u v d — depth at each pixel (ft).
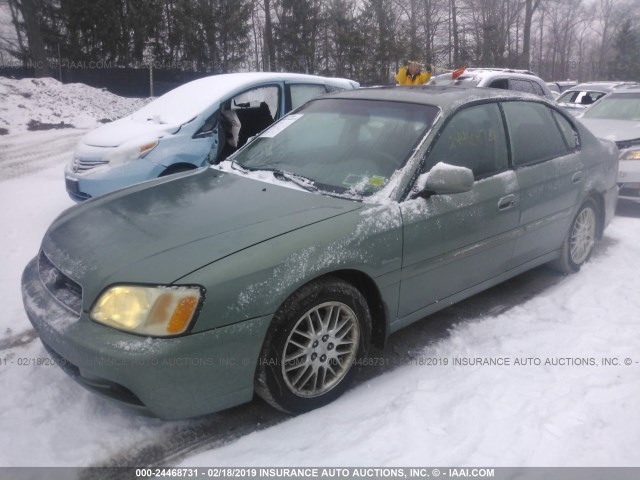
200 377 7.69
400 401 9.20
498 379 9.80
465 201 10.76
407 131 10.88
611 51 193.26
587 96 40.65
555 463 7.76
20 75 79.71
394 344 11.22
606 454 7.92
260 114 21.24
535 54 189.26
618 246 17.40
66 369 8.36
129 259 8.07
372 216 9.36
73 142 40.42
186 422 8.82
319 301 8.66
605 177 15.20
